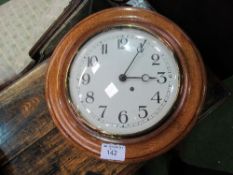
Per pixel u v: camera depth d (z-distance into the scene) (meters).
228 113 1.03
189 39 0.57
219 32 0.66
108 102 0.54
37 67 0.65
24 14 0.90
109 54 0.56
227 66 0.71
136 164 0.60
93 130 0.54
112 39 0.56
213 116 1.03
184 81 0.55
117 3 0.67
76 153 0.60
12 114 0.62
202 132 1.03
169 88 0.54
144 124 0.53
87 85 0.55
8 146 0.61
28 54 0.81
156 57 0.56
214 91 0.62
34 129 0.62
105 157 0.54
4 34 0.88
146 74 0.55
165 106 0.54
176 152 0.92
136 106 0.54
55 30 0.68
